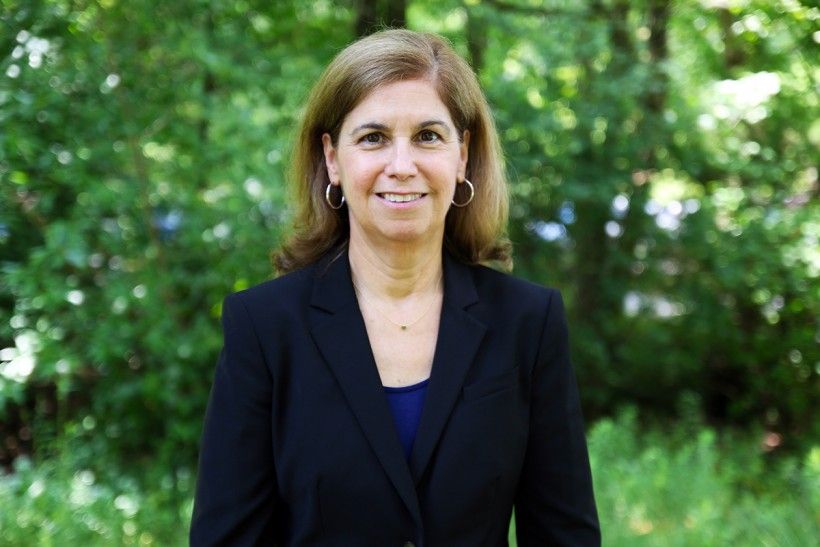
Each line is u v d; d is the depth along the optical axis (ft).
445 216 5.93
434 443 5.13
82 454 16.69
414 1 21.35
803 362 22.94
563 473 5.53
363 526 5.06
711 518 11.94
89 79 15.26
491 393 5.30
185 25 16.24
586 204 22.76
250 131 16.66
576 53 20.72
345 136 5.31
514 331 5.50
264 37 18.38
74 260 14.44
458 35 21.01
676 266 24.08
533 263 23.20
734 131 22.99
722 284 22.93
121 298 15.79
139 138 16.17
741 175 23.12
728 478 14.96
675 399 25.04
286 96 17.71
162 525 14.03
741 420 24.53
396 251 5.43
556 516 5.56
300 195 6.05
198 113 17.28
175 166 16.76
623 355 24.49
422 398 5.35
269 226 16.76
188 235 16.62
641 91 20.97
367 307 5.55
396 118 5.17
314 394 5.19
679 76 21.52
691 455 17.13
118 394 16.94
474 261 6.12
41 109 14.49
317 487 5.07
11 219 14.75
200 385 17.57
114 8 15.30
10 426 18.69
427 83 5.27
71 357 15.44
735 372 24.81
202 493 5.27
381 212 5.24
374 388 5.21
